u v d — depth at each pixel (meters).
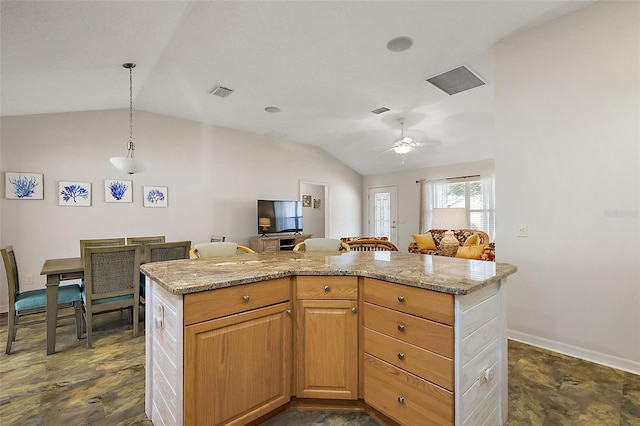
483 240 5.53
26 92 3.33
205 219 5.51
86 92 3.71
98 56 2.85
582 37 2.47
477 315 1.52
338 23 2.55
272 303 1.73
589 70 2.45
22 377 2.28
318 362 1.83
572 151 2.54
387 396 1.67
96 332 3.18
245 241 6.01
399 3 2.32
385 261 2.15
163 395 1.61
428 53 3.06
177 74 3.47
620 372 2.28
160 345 1.66
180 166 5.24
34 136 4.03
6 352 2.65
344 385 1.82
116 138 4.64
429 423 1.48
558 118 2.60
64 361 2.53
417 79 3.62
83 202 4.36
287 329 1.80
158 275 1.66
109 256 2.87
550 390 2.04
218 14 2.38
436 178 6.96
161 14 2.33
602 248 2.42
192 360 1.43
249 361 1.64
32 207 4.01
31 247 3.99
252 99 4.30
